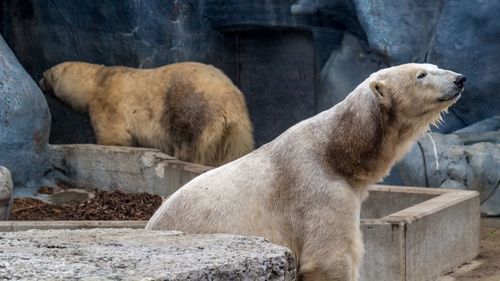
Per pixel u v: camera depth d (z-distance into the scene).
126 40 17.42
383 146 6.42
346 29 17.25
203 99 15.02
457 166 14.33
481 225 13.60
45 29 18.17
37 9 18.20
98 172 14.41
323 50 17.55
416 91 6.38
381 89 6.34
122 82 15.92
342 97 16.81
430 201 10.24
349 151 6.37
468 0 15.51
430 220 9.41
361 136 6.35
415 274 9.04
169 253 4.71
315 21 17.25
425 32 15.92
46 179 14.59
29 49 18.41
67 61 17.98
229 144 15.13
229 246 4.90
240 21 17.52
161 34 17.39
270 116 18.44
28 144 14.11
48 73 16.73
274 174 6.40
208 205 6.32
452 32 15.66
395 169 15.87
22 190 14.08
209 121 14.95
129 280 4.12
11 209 12.19
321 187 6.32
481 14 15.42
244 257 4.61
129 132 15.84
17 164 13.97
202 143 15.02
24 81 14.19
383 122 6.39
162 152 15.42
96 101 16.09
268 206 6.34
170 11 17.36
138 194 13.68
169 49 17.44
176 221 6.35
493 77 15.53
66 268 4.34
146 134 15.65
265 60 18.33
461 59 15.65
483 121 15.59
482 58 15.54
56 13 17.98
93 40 17.72
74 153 14.65
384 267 8.74
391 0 15.84
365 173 6.43
